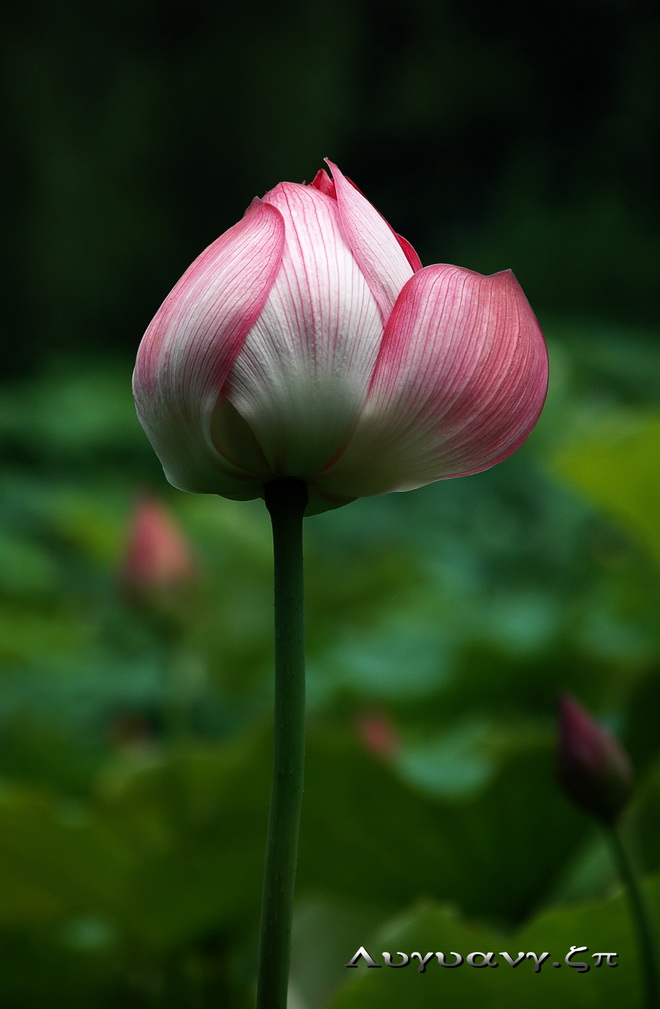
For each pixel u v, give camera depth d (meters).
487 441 0.89
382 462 0.89
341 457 0.88
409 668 2.37
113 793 1.59
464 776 1.44
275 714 0.87
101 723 2.62
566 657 2.23
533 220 8.84
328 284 0.87
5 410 5.88
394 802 1.28
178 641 1.96
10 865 1.28
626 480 1.77
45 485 5.18
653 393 4.93
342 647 2.53
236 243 0.87
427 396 0.88
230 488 0.89
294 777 0.87
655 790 1.30
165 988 1.38
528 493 4.54
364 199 0.90
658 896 1.05
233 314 0.87
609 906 1.04
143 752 2.05
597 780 1.02
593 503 1.90
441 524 4.53
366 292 0.88
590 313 8.20
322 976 1.34
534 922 1.05
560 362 4.27
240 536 3.55
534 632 2.29
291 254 0.87
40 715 2.54
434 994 1.07
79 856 1.26
